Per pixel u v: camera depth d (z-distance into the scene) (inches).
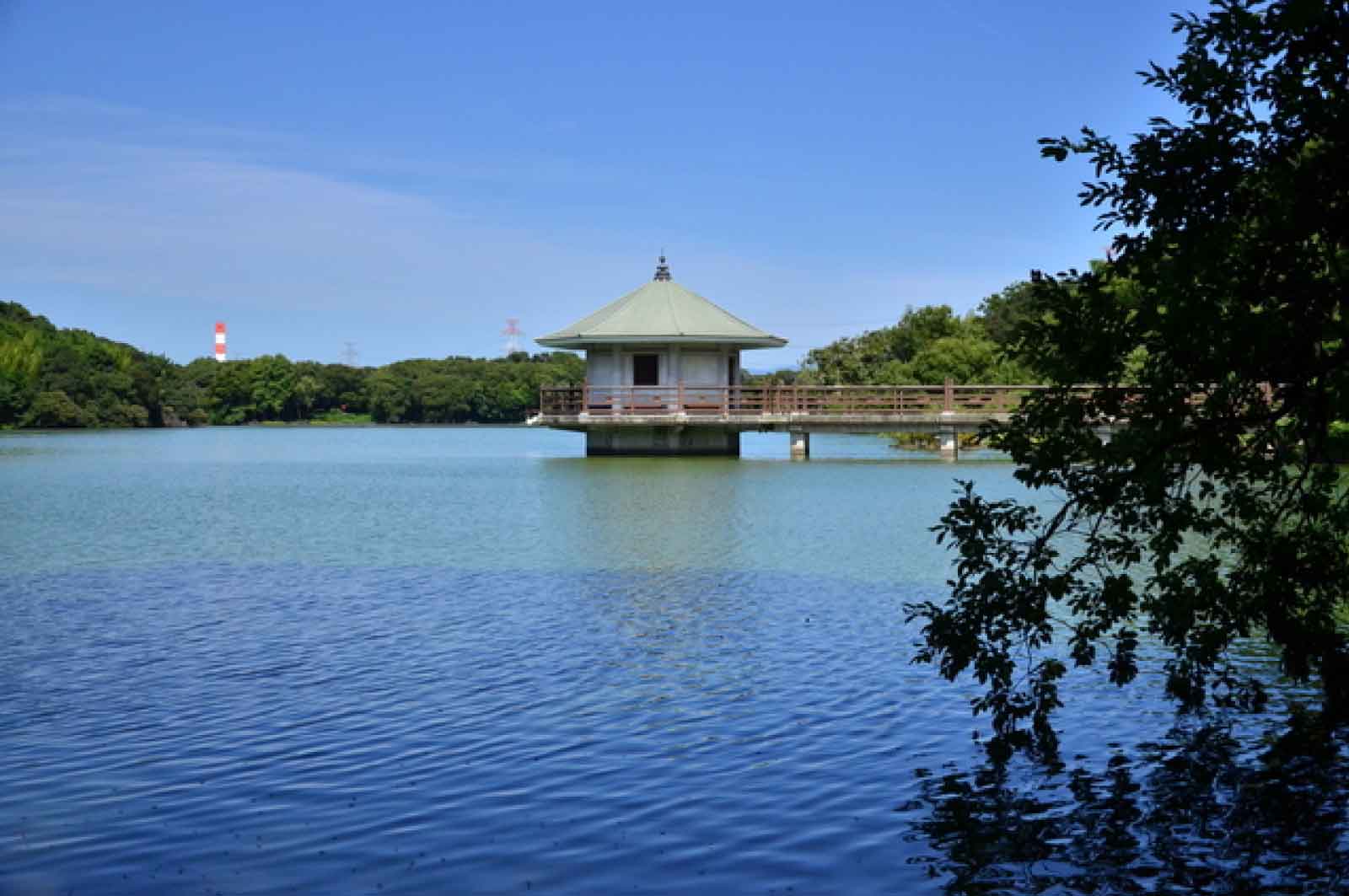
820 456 2378.2
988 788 359.9
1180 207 332.8
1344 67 323.9
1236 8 325.7
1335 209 327.6
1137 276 351.6
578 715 443.8
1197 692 419.2
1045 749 393.1
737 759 390.3
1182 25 338.3
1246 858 307.6
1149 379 363.6
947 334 3585.1
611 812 345.7
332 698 471.5
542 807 349.4
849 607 653.3
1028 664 511.5
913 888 293.7
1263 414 356.5
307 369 7199.8
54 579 780.6
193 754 402.0
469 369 7381.9
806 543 941.2
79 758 398.3
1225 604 401.1
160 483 1777.8
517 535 1016.2
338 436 4699.8
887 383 3100.4
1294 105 324.5
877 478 1683.1
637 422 2201.0
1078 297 363.3
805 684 483.5
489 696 471.5
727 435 2304.4
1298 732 407.2
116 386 5497.1
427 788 366.6
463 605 671.1
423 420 7111.2
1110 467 382.6
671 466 2026.3
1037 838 322.3
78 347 5580.7
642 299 2329.0
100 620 637.3
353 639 581.3
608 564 831.7
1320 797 346.6
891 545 922.7
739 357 2349.9
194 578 781.9
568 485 1633.9
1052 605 639.1
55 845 325.4
